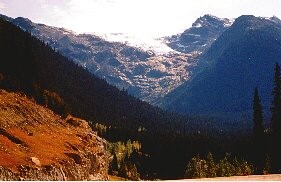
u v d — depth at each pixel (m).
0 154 33.94
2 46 76.31
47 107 70.94
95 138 65.06
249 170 82.19
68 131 58.62
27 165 33.59
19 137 41.97
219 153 137.25
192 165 97.19
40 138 46.38
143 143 154.00
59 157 41.94
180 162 137.50
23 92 66.44
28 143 41.59
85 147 52.94
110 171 113.31
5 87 60.16
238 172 88.69
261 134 72.44
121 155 139.88
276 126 68.31
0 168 30.12
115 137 162.88
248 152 114.38
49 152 42.12
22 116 51.00
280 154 67.88
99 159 56.72
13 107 51.38
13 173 31.00
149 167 136.88
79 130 63.56
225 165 92.81
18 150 37.66
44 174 35.12
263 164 71.12
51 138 49.09
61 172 38.81
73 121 67.50
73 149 49.19
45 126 53.75
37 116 55.62
